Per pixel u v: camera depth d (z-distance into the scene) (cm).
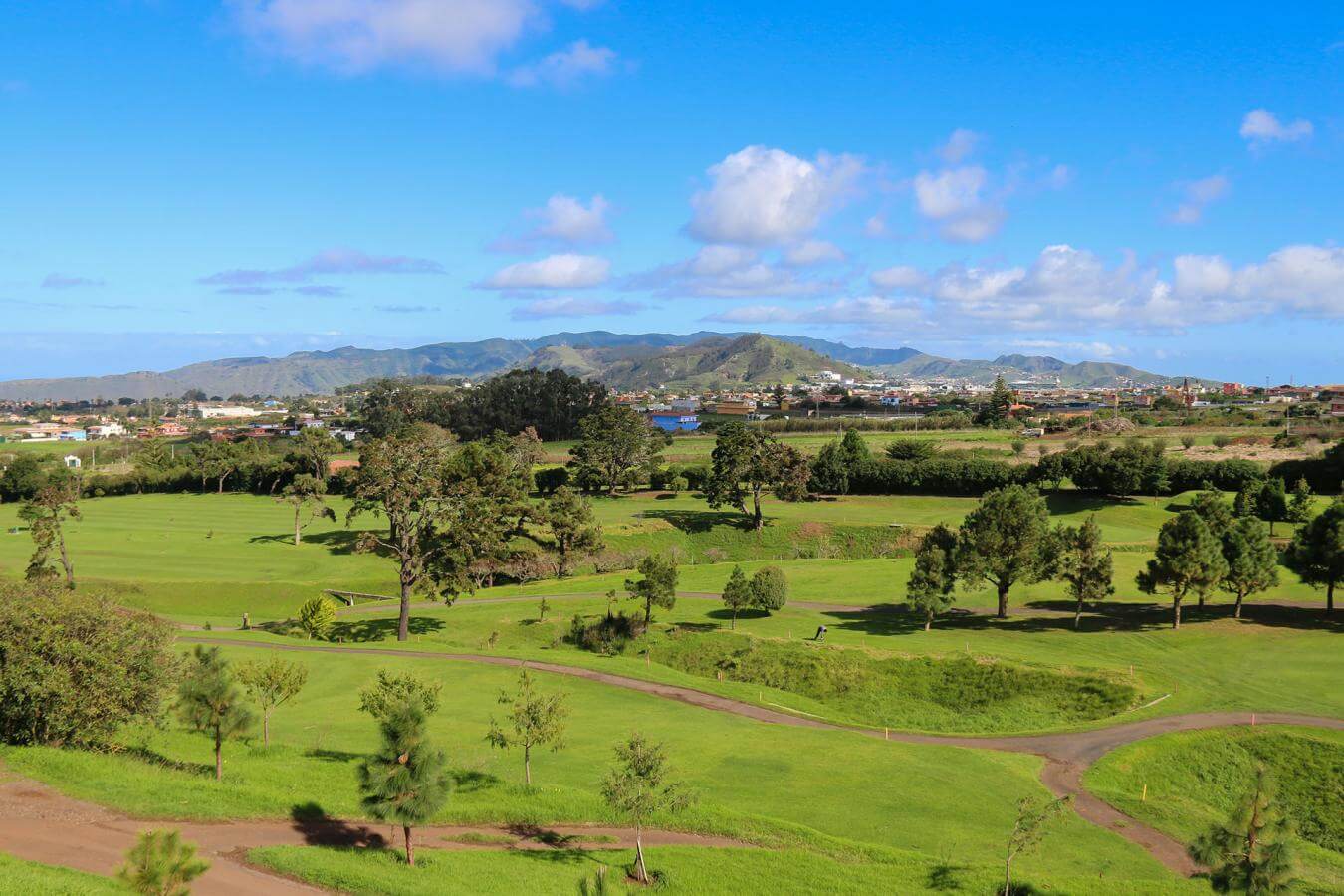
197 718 3222
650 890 2758
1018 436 19262
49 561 9681
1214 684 5688
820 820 3622
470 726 4575
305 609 7081
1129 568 9069
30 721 3344
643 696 5481
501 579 10256
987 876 3097
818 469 14700
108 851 2473
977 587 7631
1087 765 4541
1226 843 2712
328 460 16175
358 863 2597
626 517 12875
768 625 7494
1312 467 12962
